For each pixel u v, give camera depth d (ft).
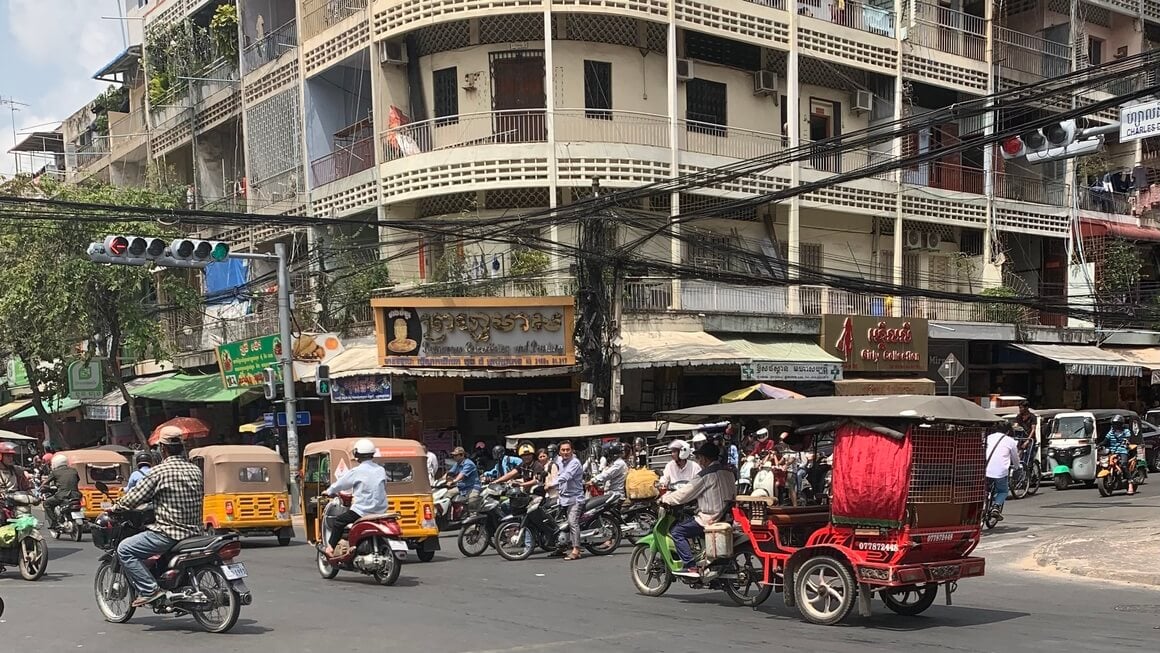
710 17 77.20
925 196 89.71
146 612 31.65
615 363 65.36
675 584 36.91
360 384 70.18
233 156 102.22
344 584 38.24
